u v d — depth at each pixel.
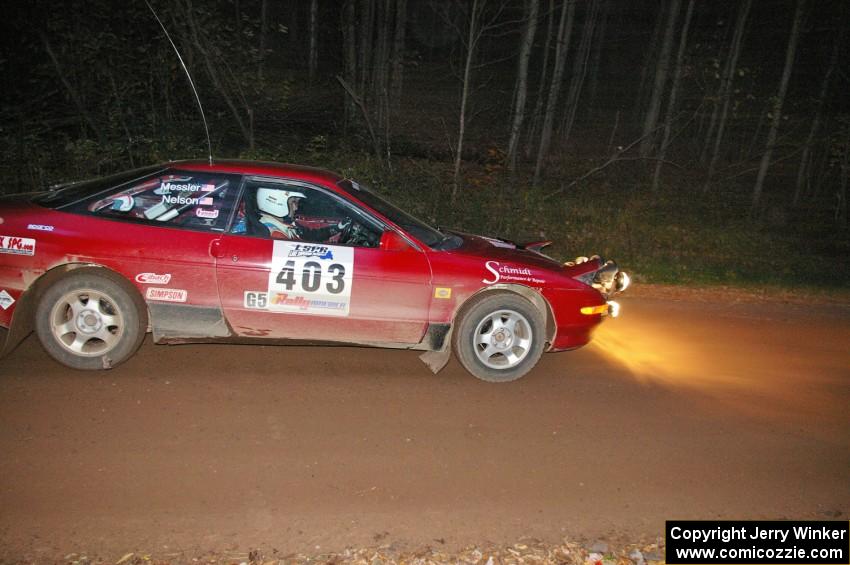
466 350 5.20
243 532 3.26
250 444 4.08
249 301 4.85
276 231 4.94
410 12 28.91
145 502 3.43
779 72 21.78
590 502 3.76
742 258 11.69
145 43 10.62
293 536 3.25
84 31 10.06
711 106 18.06
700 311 8.15
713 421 4.96
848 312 8.72
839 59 15.98
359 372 5.29
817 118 16.16
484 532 3.40
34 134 9.46
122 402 4.45
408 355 5.69
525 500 3.72
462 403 4.91
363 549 3.19
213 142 11.38
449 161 16.64
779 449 4.57
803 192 18.64
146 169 5.02
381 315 5.00
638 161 17.38
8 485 3.47
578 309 5.35
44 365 4.85
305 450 4.07
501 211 10.62
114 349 4.75
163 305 4.78
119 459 3.80
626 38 32.47
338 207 5.05
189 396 4.62
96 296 4.70
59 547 3.05
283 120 15.55
